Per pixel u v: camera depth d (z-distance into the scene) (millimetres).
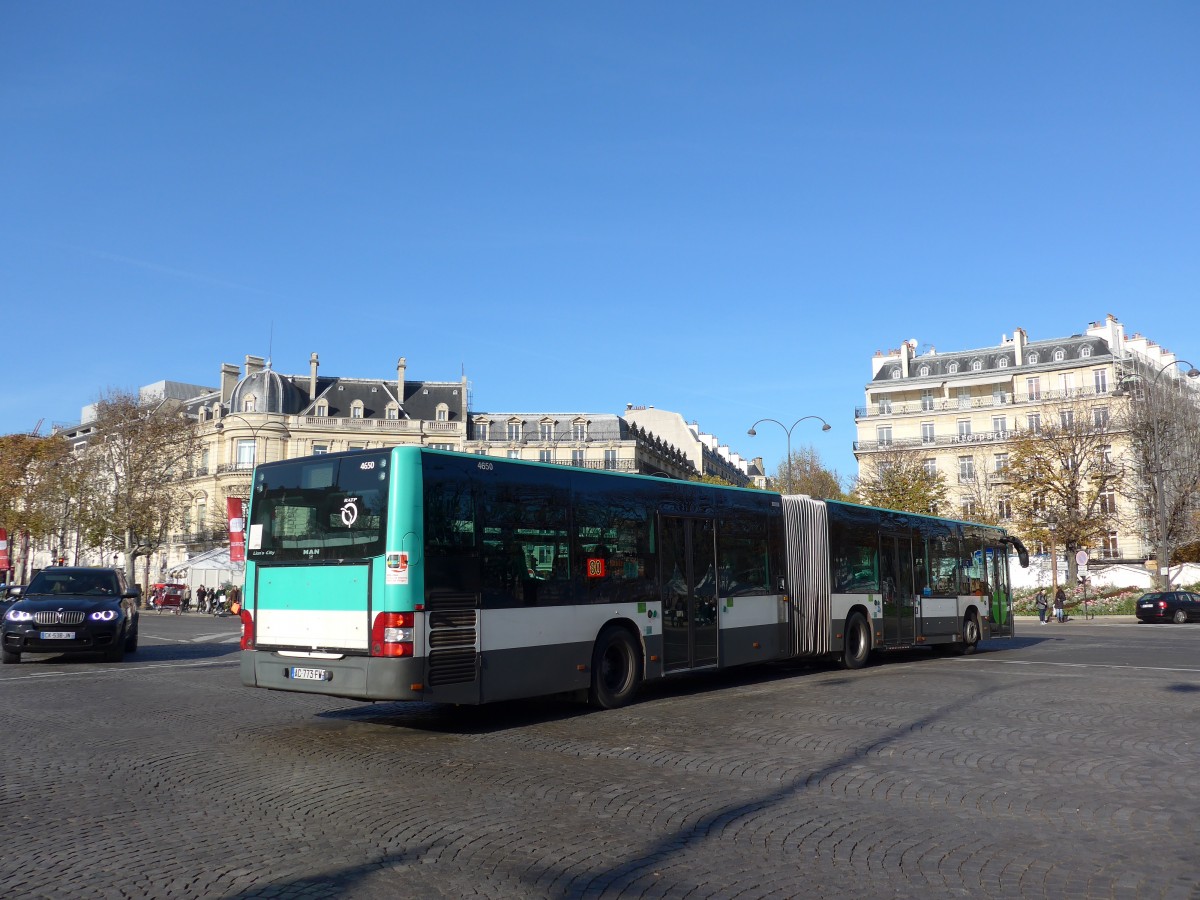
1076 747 9219
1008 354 82312
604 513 12477
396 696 9602
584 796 7234
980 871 5402
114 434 62469
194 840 6000
